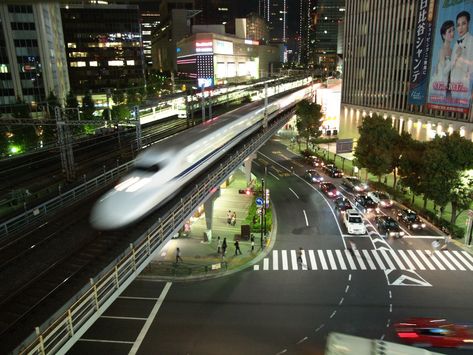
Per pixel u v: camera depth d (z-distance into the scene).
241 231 36.97
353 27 78.50
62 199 29.62
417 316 25.00
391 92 68.12
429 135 58.75
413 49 61.22
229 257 33.31
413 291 28.08
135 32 126.06
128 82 123.12
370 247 35.47
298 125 73.06
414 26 61.00
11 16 81.88
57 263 20.36
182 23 176.12
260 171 62.25
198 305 26.52
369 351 15.54
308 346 22.30
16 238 23.89
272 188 53.31
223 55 143.88
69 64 123.88
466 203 37.03
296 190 52.50
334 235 38.25
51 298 17.47
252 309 26.02
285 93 88.69
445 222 38.84
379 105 72.00
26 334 15.19
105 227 23.59
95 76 126.12
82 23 121.94
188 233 37.81
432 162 37.88
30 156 50.53
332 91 89.50
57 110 36.03
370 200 44.88
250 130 53.44
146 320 24.91
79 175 39.38
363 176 58.88
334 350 15.80
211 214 35.81
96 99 114.00
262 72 195.00
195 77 140.00
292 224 41.16
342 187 53.50
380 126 50.25
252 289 28.52
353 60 79.50
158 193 26.52
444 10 53.22
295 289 28.48
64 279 18.86
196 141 34.19
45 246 22.56
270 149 78.62
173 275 30.11
